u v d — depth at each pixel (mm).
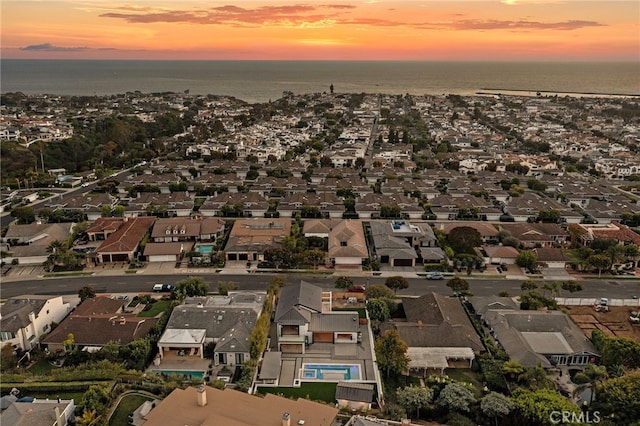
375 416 70438
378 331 93500
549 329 92125
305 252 126500
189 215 163875
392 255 126375
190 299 102125
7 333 86750
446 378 78625
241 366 84250
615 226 148750
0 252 129375
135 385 75438
